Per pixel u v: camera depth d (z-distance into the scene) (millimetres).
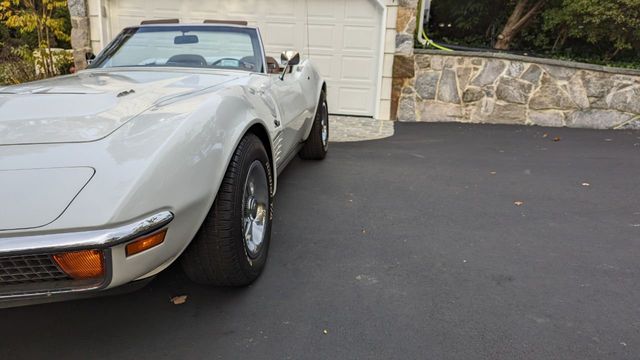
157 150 1723
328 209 3639
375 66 7867
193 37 3582
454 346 1976
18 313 2215
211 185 1916
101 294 1669
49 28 8734
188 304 2289
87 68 3393
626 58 8828
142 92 2309
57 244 1473
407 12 7445
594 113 7441
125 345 1990
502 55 7512
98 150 1682
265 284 2469
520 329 2098
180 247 1825
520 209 3703
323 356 1912
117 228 1532
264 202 2584
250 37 3572
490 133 7012
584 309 2268
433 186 4309
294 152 4023
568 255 2871
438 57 7668
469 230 3254
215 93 2287
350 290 2420
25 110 1994
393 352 1936
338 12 7719
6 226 1458
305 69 4359
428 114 7887
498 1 10438
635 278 2586
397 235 3145
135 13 8109
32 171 1578
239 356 1916
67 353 1941
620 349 1966
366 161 5242
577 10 8102
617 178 4617
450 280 2535
